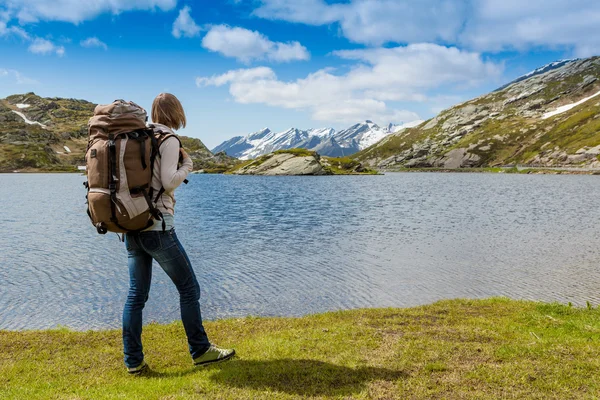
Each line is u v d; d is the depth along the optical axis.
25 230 42.12
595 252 30.33
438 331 9.52
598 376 6.38
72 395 5.95
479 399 5.75
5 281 23.12
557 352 7.45
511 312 12.80
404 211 59.62
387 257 29.12
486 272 24.69
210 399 5.74
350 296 20.44
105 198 5.57
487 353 7.50
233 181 157.00
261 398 5.77
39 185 140.25
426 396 5.84
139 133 5.75
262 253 30.70
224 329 10.71
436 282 22.67
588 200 75.31
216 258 29.05
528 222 47.06
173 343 9.20
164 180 5.90
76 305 19.17
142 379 6.78
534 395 5.81
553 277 23.41
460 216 53.31
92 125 5.72
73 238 37.50
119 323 17.00
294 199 81.25
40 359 8.11
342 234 39.56
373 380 6.36
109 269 26.03
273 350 7.88
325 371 6.71
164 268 6.52
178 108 6.56
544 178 175.00
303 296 20.45
